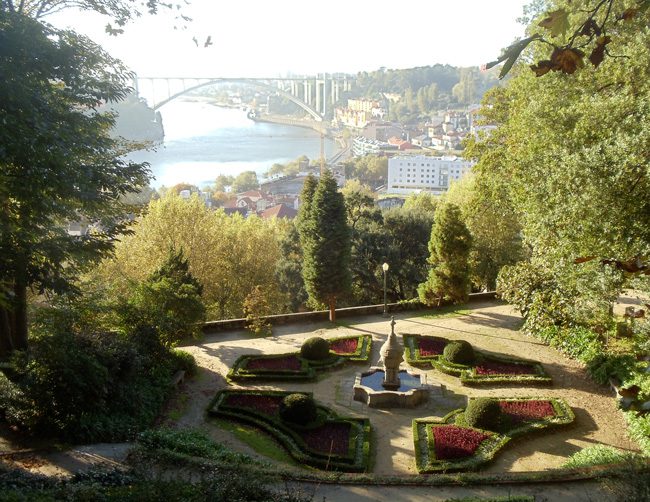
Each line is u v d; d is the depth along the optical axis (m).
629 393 4.51
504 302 32.22
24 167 13.52
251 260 39.16
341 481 13.68
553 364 23.64
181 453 14.57
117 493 10.14
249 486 10.41
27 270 14.99
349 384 22.42
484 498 12.82
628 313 7.69
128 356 17.28
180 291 23.31
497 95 32.38
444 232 29.53
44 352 15.22
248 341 26.97
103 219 18.00
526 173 21.44
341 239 28.62
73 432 14.88
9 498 9.30
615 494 11.09
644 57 18.70
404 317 30.23
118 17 16.34
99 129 17.94
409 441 18.00
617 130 17.52
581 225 17.23
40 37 13.98
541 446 17.61
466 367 23.19
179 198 38.47
